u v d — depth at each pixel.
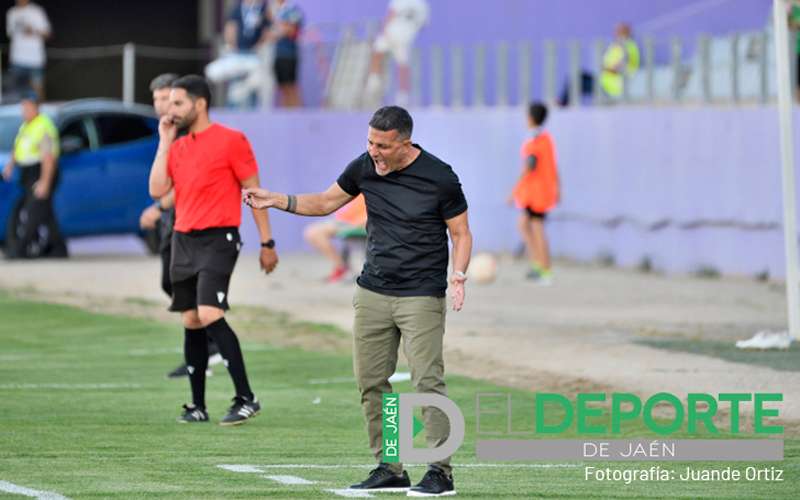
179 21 98.38
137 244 79.81
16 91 82.62
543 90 76.94
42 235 71.19
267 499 24.44
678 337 45.19
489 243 76.44
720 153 65.56
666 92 69.00
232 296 57.59
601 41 72.12
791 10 59.19
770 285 61.72
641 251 69.38
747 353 41.44
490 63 78.12
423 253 24.98
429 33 85.19
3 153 71.12
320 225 62.62
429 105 78.12
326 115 79.81
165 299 56.91
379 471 25.45
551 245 74.94
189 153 32.72
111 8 97.81
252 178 32.97
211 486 25.62
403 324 25.08
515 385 37.88
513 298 56.94
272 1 81.25
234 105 81.12
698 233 66.75
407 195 24.97
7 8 95.44
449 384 38.06
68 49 96.94
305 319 50.84
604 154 71.00
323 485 25.84
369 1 85.88
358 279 25.58
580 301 55.97
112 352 44.81
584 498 24.83
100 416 33.88
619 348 42.56
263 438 31.28
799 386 36.00
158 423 33.06
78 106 72.44
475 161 76.38
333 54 80.56
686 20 75.94
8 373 40.56
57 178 70.38
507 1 83.56
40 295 57.84
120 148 72.50
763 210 63.75
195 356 33.38
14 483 25.77
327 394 37.47
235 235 32.91
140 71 81.88
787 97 43.16
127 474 26.78
